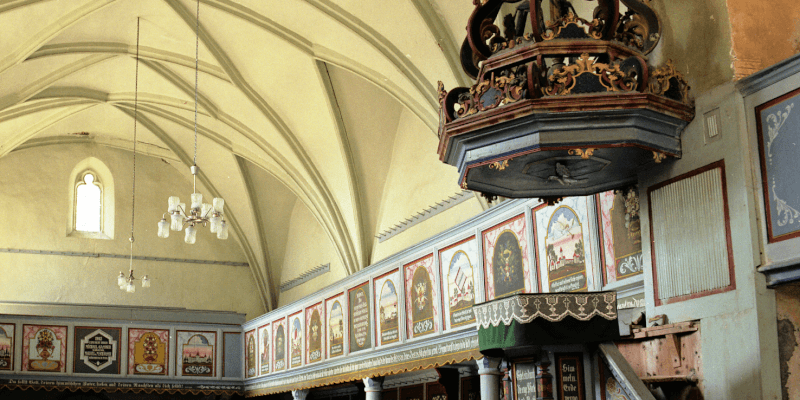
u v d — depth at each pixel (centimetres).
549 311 750
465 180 807
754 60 707
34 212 2586
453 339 1512
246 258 2872
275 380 2428
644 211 800
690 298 732
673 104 717
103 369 2447
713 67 720
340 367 2008
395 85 1766
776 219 652
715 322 698
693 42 744
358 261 2161
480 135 731
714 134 712
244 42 1909
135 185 2759
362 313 1920
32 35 1716
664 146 732
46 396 2491
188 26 1858
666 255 764
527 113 690
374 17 1647
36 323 2384
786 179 643
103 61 2080
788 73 644
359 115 2022
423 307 1644
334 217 2209
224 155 2567
